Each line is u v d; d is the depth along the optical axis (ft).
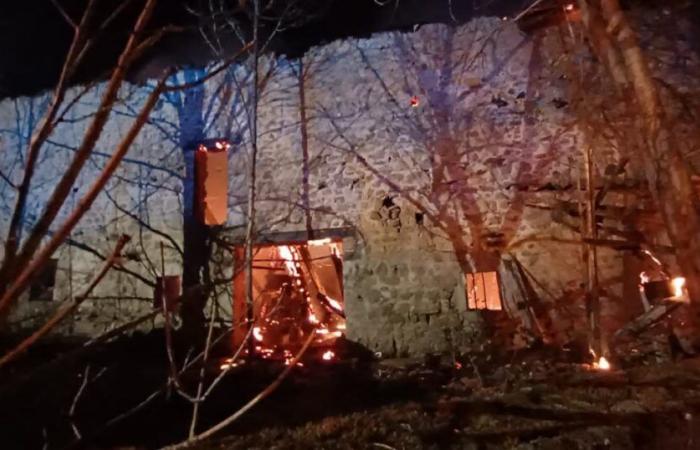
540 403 22.13
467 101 35.83
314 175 37.63
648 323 28.09
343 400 24.54
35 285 42.22
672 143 8.09
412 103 36.60
